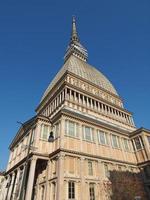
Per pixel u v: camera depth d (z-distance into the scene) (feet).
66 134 91.50
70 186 77.15
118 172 99.91
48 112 139.03
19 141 128.16
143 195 99.19
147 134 122.21
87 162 90.12
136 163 115.03
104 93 163.63
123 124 146.82
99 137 106.63
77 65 172.14
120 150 112.88
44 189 84.23
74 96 128.77
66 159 83.71
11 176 120.78
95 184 85.46
